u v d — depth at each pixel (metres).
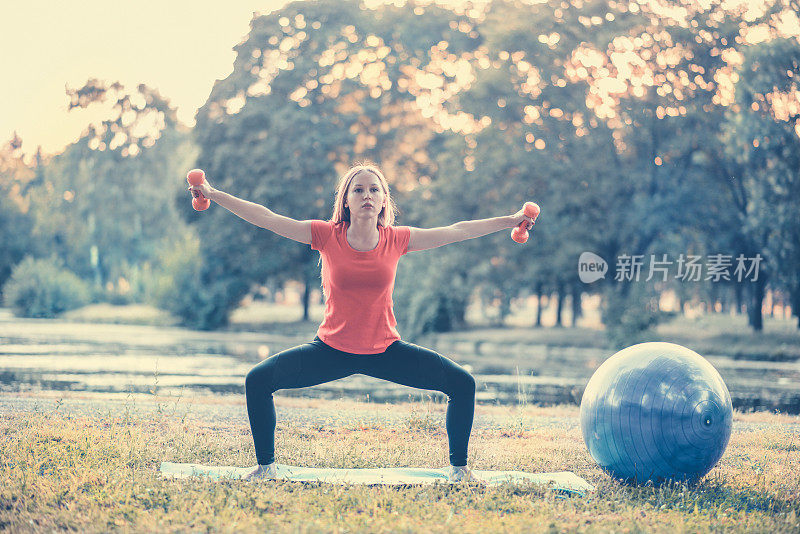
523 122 28.31
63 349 21.36
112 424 7.20
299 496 4.74
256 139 35.41
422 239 5.06
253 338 29.17
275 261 35.81
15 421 7.23
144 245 55.84
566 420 9.05
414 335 27.44
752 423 9.23
